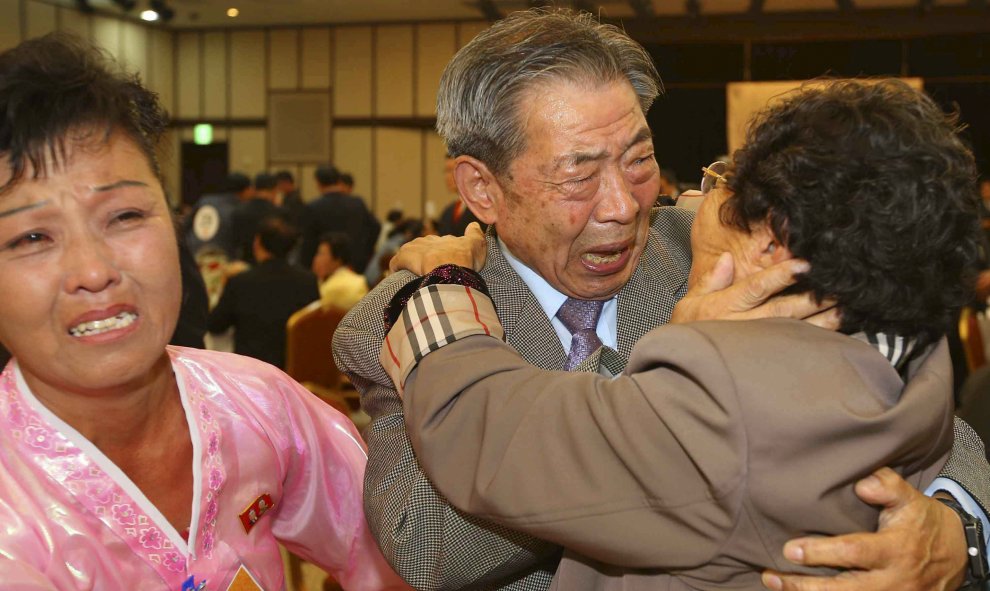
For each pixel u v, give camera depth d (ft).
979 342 11.90
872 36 38.27
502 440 3.23
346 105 45.52
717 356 2.85
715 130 39.83
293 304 13.74
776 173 2.96
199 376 3.55
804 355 2.86
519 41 3.82
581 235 3.85
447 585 3.69
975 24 37.32
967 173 2.93
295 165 46.26
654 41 40.01
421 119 44.80
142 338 2.95
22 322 2.83
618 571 3.31
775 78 39.27
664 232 4.66
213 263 17.01
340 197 24.90
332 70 45.50
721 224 3.28
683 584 3.06
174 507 3.31
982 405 7.27
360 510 4.12
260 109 46.47
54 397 3.06
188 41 46.88
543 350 4.01
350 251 17.81
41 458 3.02
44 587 2.81
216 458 3.42
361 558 4.15
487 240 4.45
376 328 4.10
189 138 47.26
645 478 2.93
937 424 2.89
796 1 37.22
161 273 2.97
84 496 3.04
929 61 38.01
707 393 2.86
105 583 3.01
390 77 44.96
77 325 2.84
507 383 3.33
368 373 4.08
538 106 3.75
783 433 2.73
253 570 3.47
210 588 3.29
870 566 2.81
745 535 2.82
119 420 3.15
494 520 3.24
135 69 3.12
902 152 2.83
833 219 2.86
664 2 37.47
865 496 2.85
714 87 39.73
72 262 2.80
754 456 2.75
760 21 38.99
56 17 39.63
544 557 3.74
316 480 3.98
